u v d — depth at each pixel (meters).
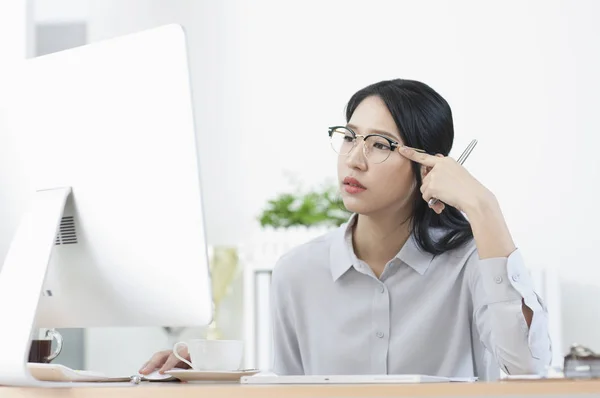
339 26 3.57
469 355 1.54
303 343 1.60
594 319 3.19
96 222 1.12
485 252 1.27
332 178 3.51
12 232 1.18
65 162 1.14
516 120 3.36
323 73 3.56
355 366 1.54
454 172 1.31
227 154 3.60
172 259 1.07
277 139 3.57
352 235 1.60
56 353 1.28
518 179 3.33
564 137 3.32
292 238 3.20
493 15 3.42
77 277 1.15
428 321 1.52
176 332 3.23
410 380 0.96
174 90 1.06
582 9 3.35
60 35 3.64
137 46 1.09
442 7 3.47
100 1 3.65
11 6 2.68
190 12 3.66
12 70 1.20
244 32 3.63
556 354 2.91
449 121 1.52
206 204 3.59
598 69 3.32
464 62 3.43
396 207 1.50
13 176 1.18
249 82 3.61
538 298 1.30
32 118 1.17
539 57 3.36
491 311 1.27
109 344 3.32
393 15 3.52
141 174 1.09
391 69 3.51
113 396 0.93
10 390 1.01
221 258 3.21
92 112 1.12
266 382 1.01
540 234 3.28
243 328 3.20
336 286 1.58
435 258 1.54
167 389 0.91
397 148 1.45
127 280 1.11
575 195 3.28
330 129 1.52
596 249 3.23
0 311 1.05
